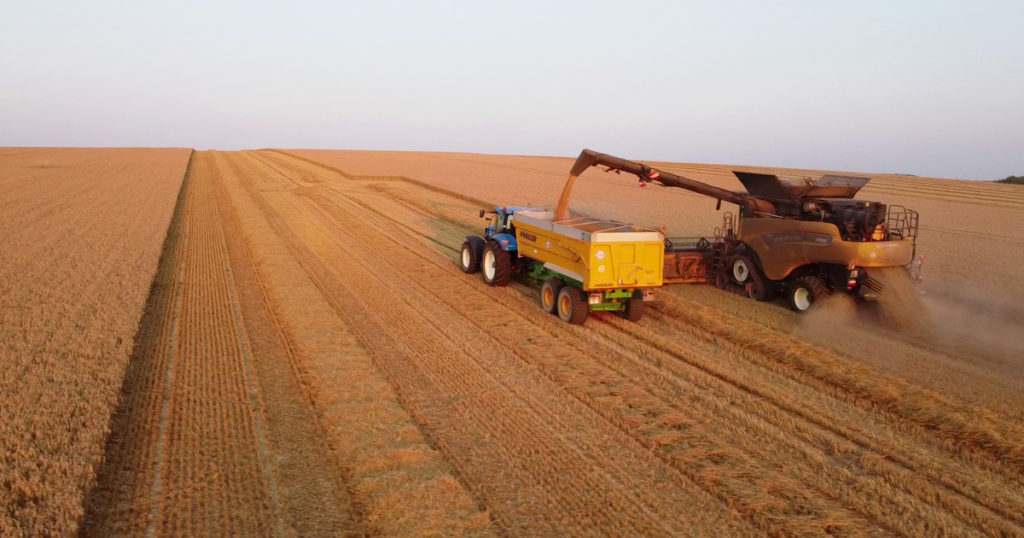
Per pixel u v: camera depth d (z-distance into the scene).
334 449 6.23
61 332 9.16
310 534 4.94
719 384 8.01
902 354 9.16
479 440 6.47
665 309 11.66
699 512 5.29
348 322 10.51
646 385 7.96
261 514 5.19
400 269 15.02
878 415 7.15
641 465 6.02
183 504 5.30
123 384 7.62
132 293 11.52
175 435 6.47
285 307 11.26
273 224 22.02
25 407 6.63
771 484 5.66
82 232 18.58
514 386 7.88
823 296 10.89
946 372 8.42
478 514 5.19
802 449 6.32
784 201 12.03
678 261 13.27
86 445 5.89
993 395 7.64
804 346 9.21
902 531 5.04
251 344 9.33
